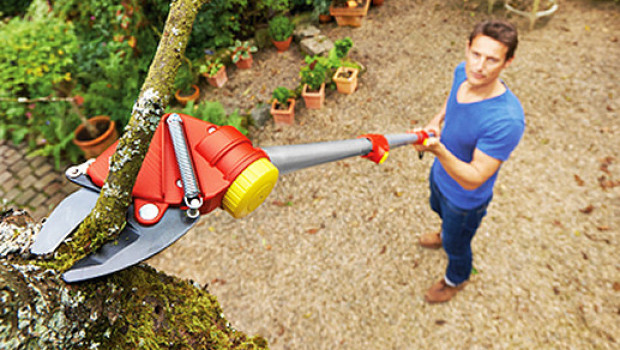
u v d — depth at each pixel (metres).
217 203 0.64
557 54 5.37
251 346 0.66
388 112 5.14
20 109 4.62
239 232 4.18
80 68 4.93
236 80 5.75
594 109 4.70
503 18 6.07
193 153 0.64
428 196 4.27
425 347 3.32
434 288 3.51
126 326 0.56
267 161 0.65
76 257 0.52
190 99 5.40
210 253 4.04
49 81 4.46
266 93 5.52
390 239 4.00
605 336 3.18
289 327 3.53
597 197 3.99
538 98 4.93
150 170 0.61
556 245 3.73
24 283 0.46
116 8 4.90
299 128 5.11
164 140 0.64
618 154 4.27
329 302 3.65
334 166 4.63
